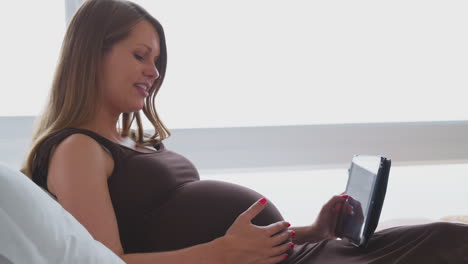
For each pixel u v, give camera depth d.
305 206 2.12
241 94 1.92
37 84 1.79
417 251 0.90
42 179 0.94
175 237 0.99
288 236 0.97
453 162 2.08
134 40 1.07
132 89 1.07
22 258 0.57
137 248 1.00
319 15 1.94
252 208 0.95
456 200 2.22
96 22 1.05
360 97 2.01
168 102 1.87
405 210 2.20
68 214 0.69
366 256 0.94
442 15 2.03
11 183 0.62
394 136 2.02
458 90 2.07
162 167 1.06
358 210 1.04
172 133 1.85
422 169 2.22
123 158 1.00
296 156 1.96
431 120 2.07
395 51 2.01
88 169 0.89
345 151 1.99
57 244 0.62
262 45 1.91
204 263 0.88
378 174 0.98
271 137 1.93
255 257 0.91
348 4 1.96
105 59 1.06
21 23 1.77
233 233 0.93
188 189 1.05
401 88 2.03
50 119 1.03
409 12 2.01
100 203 0.87
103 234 0.85
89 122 1.02
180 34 1.86
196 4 1.86
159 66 1.23
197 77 1.88
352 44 1.98
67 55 1.04
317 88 1.97
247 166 1.92
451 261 0.88
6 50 1.77
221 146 1.89
